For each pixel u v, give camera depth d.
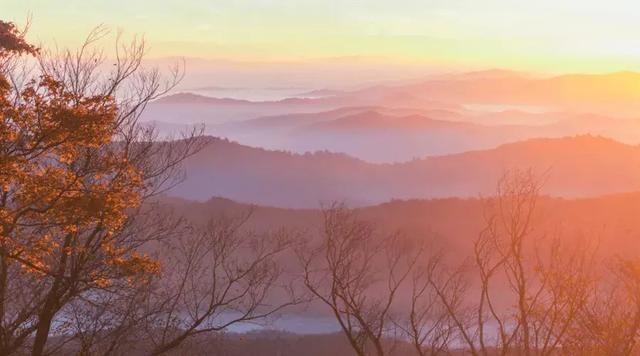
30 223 13.46
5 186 12.46
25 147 12.66
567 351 14.99
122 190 14.17
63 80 14.42
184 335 17.05
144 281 15.60
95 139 13.13
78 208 13.06
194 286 18.70
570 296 14.85
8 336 14.66
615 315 14.83
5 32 13.56
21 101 12.66
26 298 15.82
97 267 14.74
